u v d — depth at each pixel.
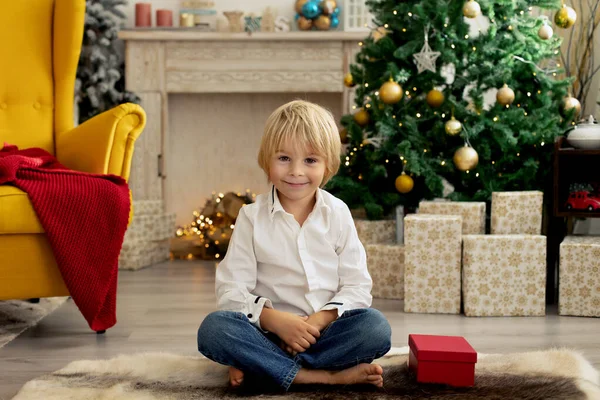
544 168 2.82
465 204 2.59
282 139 1.50
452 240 2.42
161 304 2.57
